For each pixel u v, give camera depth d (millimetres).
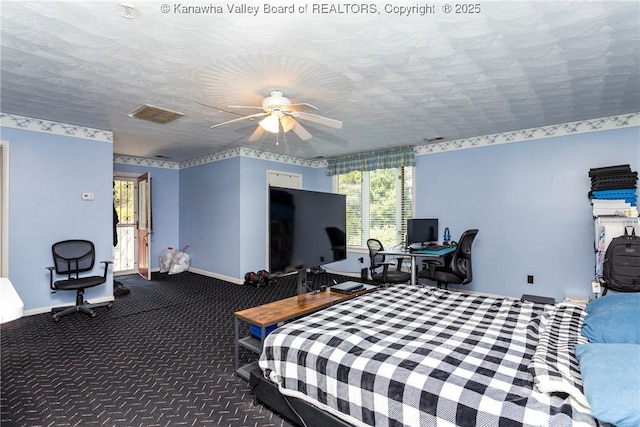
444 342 1658
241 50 2268
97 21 1926
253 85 2881
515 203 4410
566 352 1504
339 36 2102
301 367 1685
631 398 1014
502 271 4516
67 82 2826
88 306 4215
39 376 2453
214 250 6168
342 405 1496
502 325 1909
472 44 2211
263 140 5000
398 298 2531
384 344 1646
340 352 1598
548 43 2203
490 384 1267
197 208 6574
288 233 2670
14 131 3773
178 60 2412
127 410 2037
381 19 1925
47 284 4035
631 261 3115
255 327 2572
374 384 1401
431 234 4863
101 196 4414
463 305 2342
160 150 5793
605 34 2092
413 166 5336
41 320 3713
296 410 1742
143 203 6199
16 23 1943
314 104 3371
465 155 4816
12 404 2094
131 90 3010
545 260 4203
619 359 1219
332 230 3217
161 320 3744
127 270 6613
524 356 1495
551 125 4133
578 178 3975
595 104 3381
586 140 3922
